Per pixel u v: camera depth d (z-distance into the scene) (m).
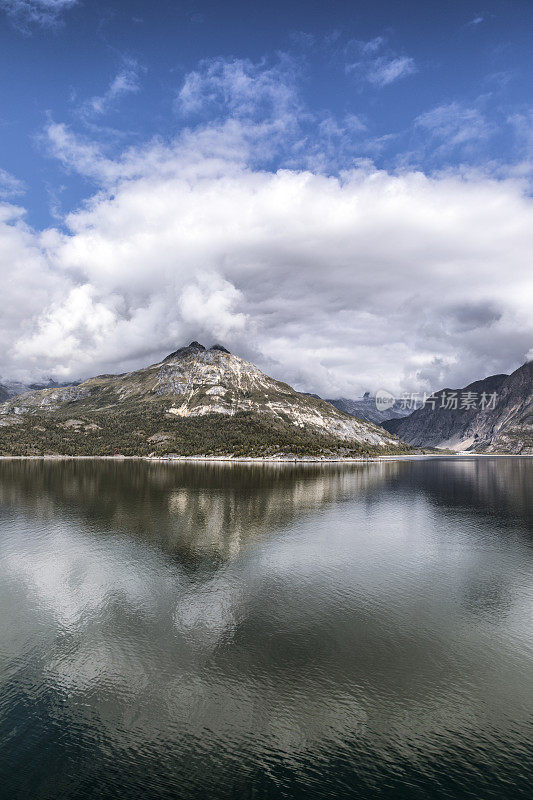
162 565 67.06
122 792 26.08
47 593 55.75
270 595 55.62
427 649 42.50
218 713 33.06
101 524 95.44
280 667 39.16
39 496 136.38
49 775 27.25
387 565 68.56
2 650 41.75
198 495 141.62
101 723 31.91
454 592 57.25
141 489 155.38
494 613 50.81
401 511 118.38
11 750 29.28
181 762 28.42
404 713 33.25
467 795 26.12
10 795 25.70
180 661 40.06
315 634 45.31
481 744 30.19
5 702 34.09
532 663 40.22
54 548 75.81
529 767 28.20
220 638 44.31
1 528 91.12
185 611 50.66
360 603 53.41
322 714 33.06
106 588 57.56
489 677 37.97
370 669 39.03
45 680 36.91
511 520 106.06
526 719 32.69
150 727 31.58
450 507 126.12
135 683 36.59
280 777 27.34
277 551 75.62
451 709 33.75
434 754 29.28
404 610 51.47
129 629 46.16
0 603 52.66
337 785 26.72
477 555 74.44
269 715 32.91
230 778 27.17
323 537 86.19
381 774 27.61
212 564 67.94
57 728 31.36
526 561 71.06
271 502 129.75
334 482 192.00
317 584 59.75
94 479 188.88
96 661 39.91
